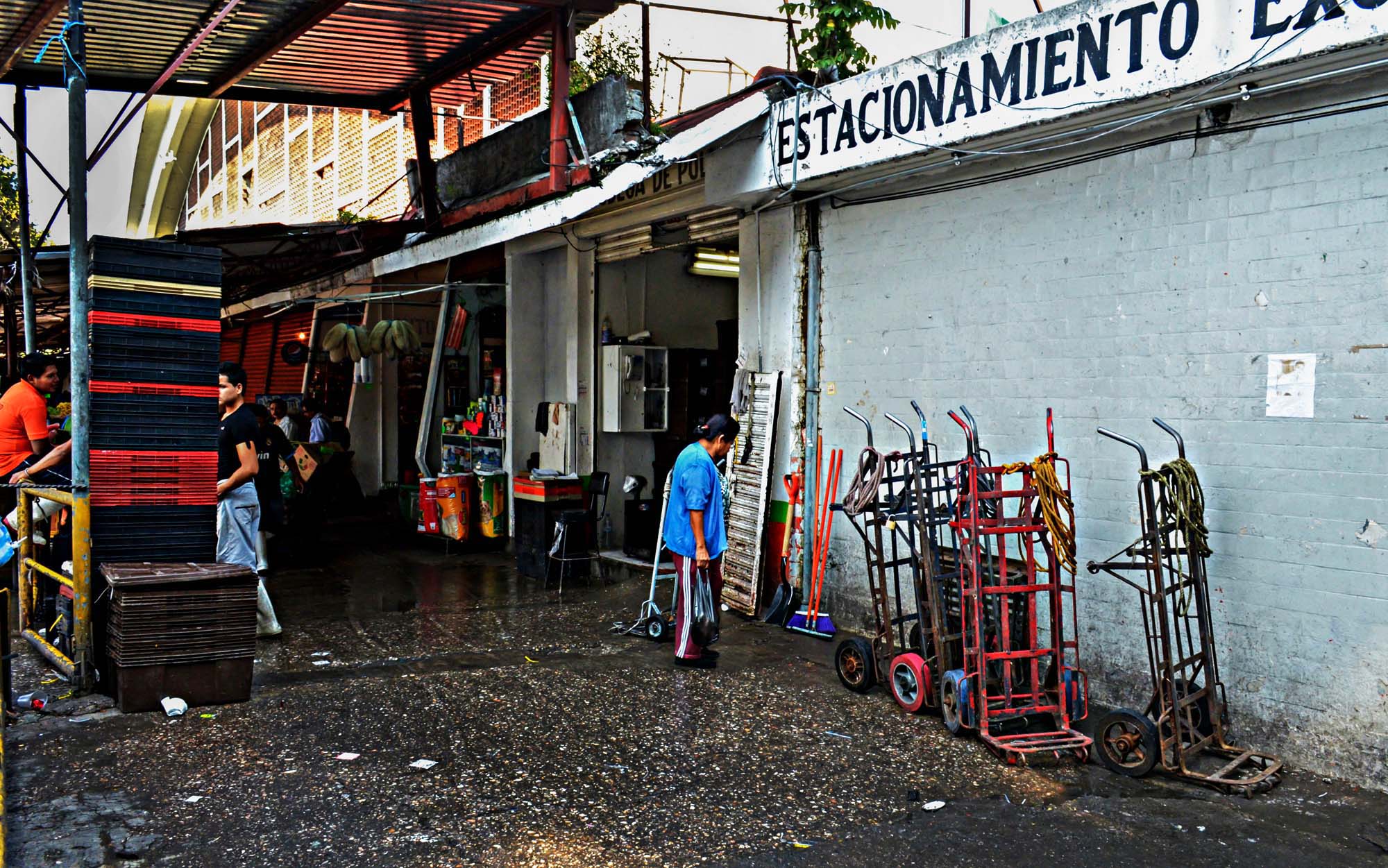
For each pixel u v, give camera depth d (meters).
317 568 10.50
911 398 7.09
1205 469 5.36
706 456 6.77
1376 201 4.67
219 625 5.77
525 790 4.67
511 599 8.99
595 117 8.38
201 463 6.23
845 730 5.52
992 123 5.85
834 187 7.49
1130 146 5.68
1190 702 4.95
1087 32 5.34
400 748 5.16
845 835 4.26
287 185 21.95
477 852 4.04
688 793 4.67
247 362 19.42
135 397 6.00
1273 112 5.04
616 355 10.42
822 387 7.87
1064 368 6.06
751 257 8.46
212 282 6.22
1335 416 4.83
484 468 11.98
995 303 6.47
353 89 10.20
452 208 10.70
